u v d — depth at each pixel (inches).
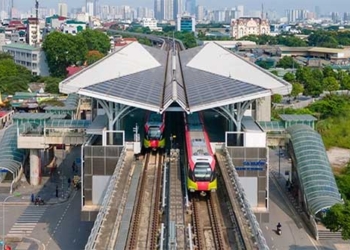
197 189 2864.2
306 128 4156.0
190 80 4151.1
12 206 4033.0
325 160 3917.3
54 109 5595.5
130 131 3868.1
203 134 3336.6
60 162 5211.6
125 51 4995.1
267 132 4244.6
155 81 3986.2
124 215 2509.8
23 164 4618.6
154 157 3612.2
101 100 3395.7
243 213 2476.6
